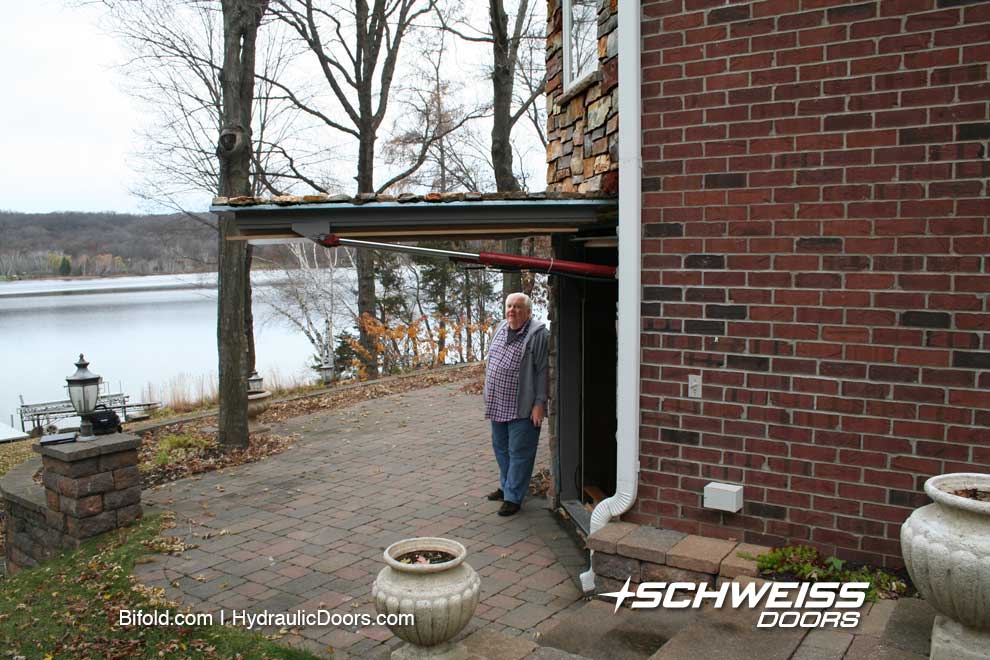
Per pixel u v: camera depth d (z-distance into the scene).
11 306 68.75
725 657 3.24
